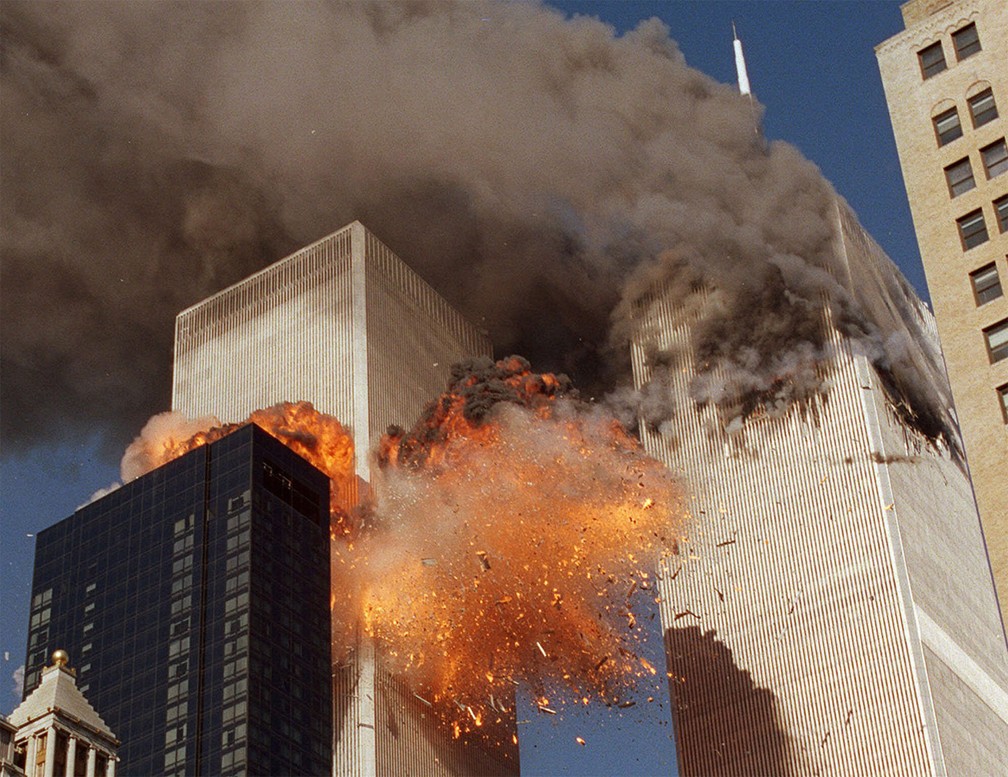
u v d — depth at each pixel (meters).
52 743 115.50
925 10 139.12
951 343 119.94
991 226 122.94
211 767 198.62
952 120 129.50
